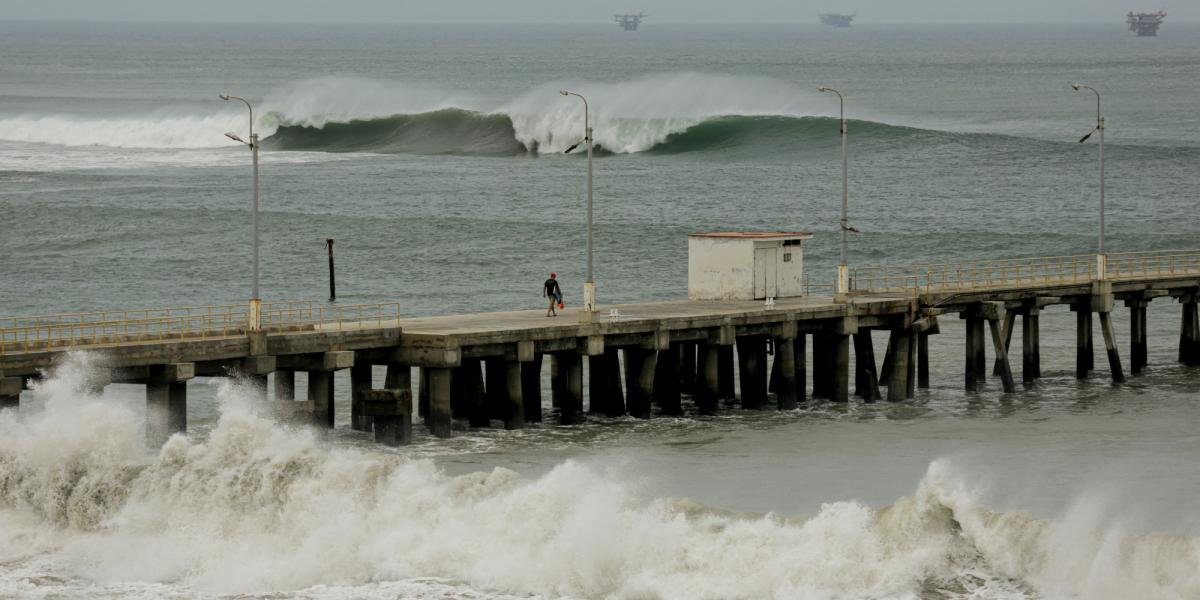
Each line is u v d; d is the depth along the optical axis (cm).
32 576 8625
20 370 10900
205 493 9556
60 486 9881
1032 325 15625
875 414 13925
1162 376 15975
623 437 12681
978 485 10819
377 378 15525
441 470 10025
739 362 14262
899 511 8450
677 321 13450
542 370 16062
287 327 12469
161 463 9825
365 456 10138
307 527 9081
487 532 8738
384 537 8831
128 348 11244
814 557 8156
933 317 14750
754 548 8294
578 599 8075
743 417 13725
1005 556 8150
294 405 11981
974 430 13075
